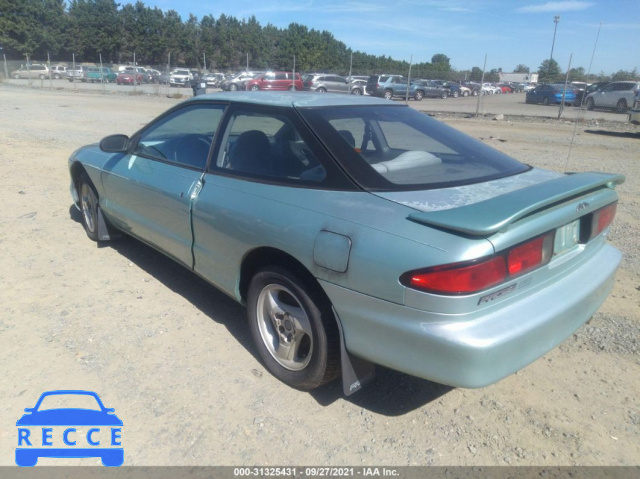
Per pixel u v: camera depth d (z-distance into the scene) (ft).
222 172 11.44
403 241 8.00
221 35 273.33
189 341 11.80
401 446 8.91
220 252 11.24
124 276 15.01
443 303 7.67
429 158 10.55
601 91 86.38
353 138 10.37
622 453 8.82
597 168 33.94
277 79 113.19
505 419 9.58
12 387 10.03
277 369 10.45
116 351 11.30
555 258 9.04
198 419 9.40
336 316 8.96
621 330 12.54
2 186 24.18
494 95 172.55
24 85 138.92
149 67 187.21
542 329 8.37
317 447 8.86
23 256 16.11
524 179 10.24
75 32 246.88
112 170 15.08
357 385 9.30
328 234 8.82
